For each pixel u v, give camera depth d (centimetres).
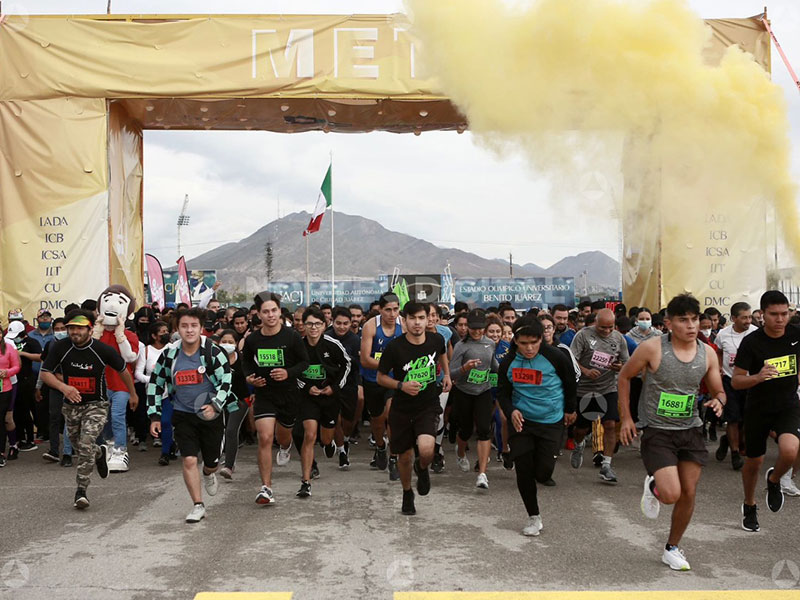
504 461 869
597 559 529
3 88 1326
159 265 1800
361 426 1302
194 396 645
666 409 506
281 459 829
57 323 1033
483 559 529
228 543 570
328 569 507
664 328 1093
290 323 1220
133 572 500
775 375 569
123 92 1330
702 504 695
